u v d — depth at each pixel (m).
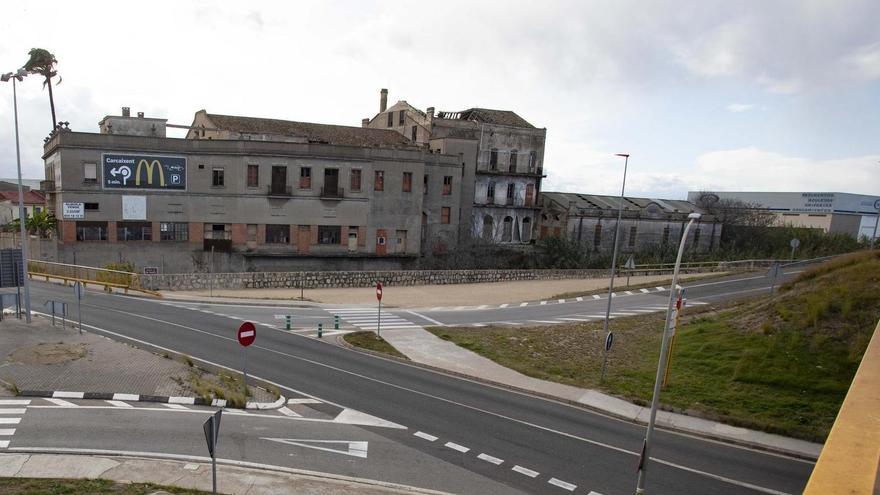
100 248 41.50
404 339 26.66
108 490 10.38
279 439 14.00
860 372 8.57
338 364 21.58
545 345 26.44
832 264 27.44
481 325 30.89
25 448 12.16
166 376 17.44
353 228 48.75
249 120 51.03
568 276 52.31
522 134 62.03
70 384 15.96
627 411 18.14
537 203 63.88
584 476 13.12
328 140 51.25
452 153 57.12
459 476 12.73
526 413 17.44
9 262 21.95
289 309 32.81
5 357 17.45
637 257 60.69
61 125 45.69
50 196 45.41
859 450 5.80
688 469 13.93
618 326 30.50
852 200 89.31
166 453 12.53
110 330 23.64
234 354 21.77
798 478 13.83
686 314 31.27
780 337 21.81
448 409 17.22
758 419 17.27
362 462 13.09
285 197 45.59
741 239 70.31
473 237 56.56
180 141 42.75
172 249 43.28
